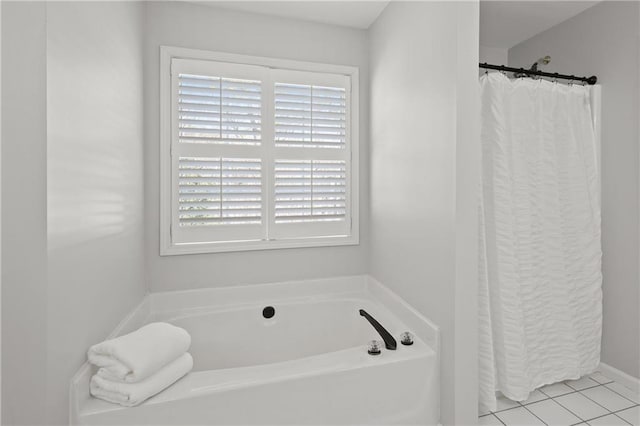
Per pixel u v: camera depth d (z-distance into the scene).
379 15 2.32
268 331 2.29
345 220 2.55
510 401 1.99
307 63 2.40
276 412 1.42
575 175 2.14
